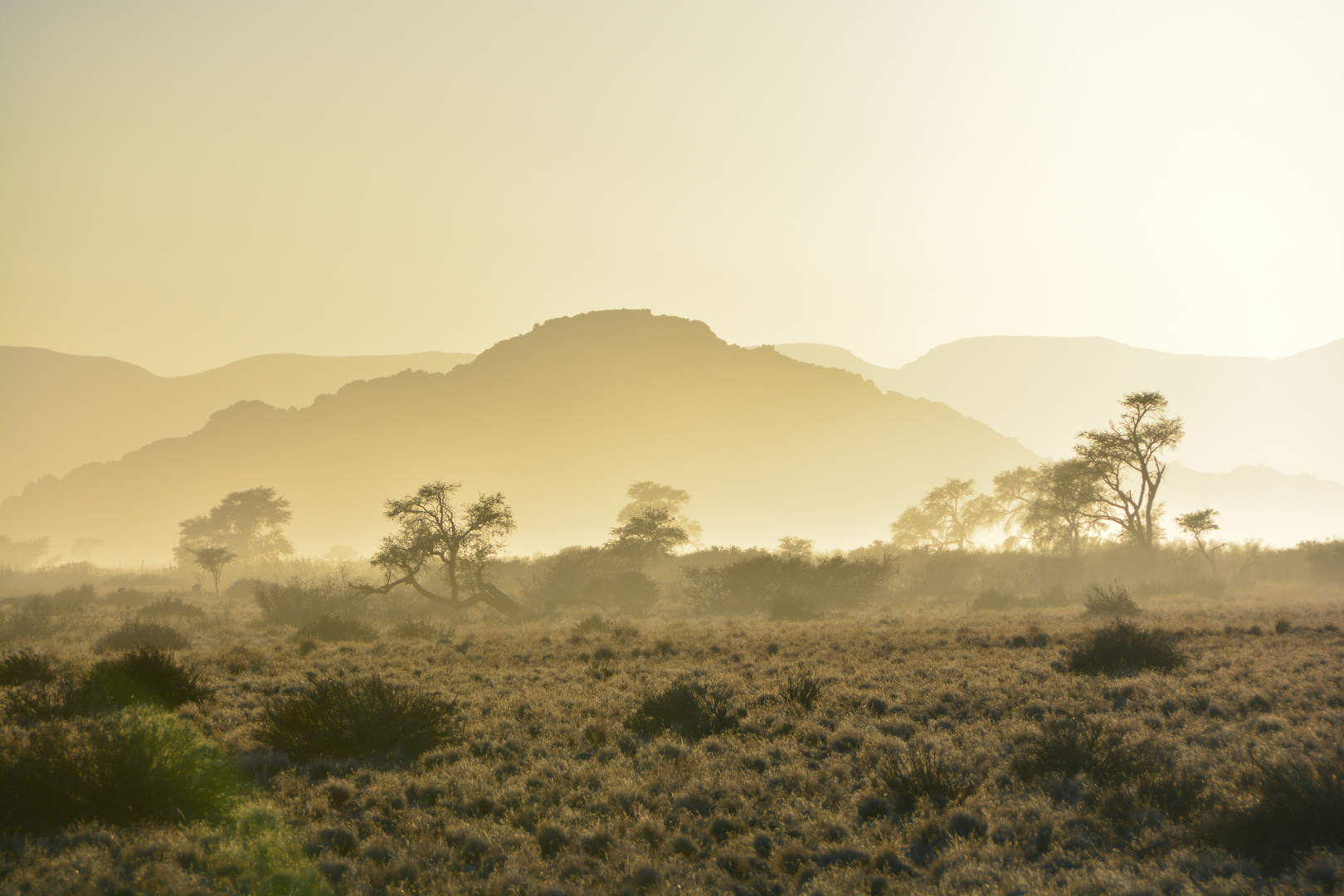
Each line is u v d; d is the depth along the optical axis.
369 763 10.54
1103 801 8.41
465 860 7.45
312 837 7.72
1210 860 7.00
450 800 8.84
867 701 13.77
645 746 11.05
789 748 10.83
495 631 28.84
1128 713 12.55
